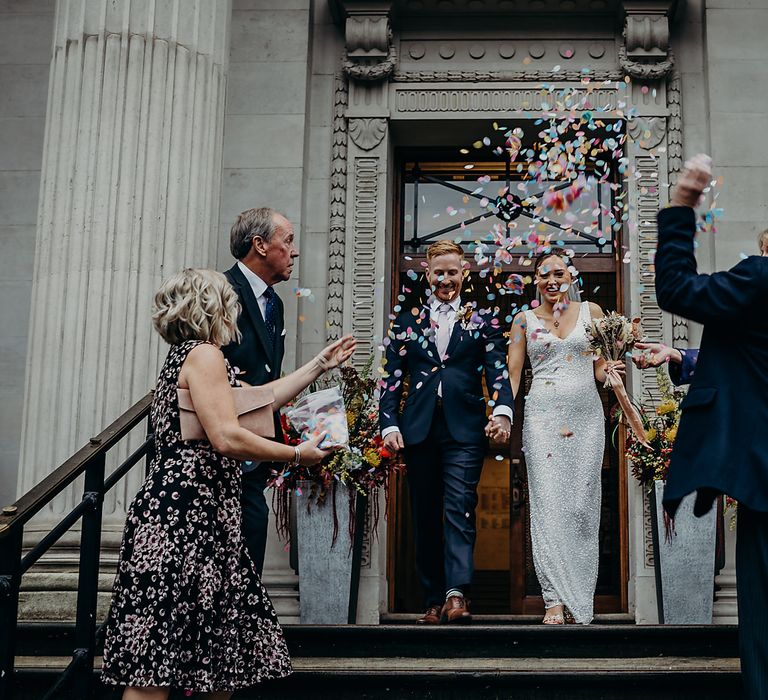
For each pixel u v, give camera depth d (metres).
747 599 3.17
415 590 9.07
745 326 3.30
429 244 7.80
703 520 6.03
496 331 5.67
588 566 5.54
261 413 3.59
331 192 7.47
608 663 4.46
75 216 6.02
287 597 6.66
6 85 8.02
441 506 5.60
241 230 4.77
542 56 7.56
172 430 3.52
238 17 7.64
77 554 5.54
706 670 4.21
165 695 3.33
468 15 7.62
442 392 5.51
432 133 7.69
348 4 7.46
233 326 3.74
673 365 4.19
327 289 7.32
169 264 6.00
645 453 6.22
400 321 5.74
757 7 7.48
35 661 4.48
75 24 6.30
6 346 7.67
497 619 6.16
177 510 3.40
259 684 4.34
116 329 5.86
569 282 5.80
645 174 7.23
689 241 3.34
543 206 5.04
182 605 3.32
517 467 8.00
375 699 4.30
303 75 7.51
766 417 3.21
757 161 7.21
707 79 7.39
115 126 6.10
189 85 6.29
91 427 5.74
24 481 5.80
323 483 6.12
